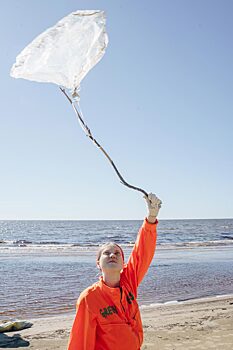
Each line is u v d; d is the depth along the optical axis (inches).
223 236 2313.0
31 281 621.6
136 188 116.2
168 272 730.2
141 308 412.2
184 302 448.5
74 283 602.2
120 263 117.4
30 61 103.2
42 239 2150.6
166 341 277.7
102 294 113.3
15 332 313.3
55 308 427.8
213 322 335.0
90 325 109.6
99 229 3686.0
